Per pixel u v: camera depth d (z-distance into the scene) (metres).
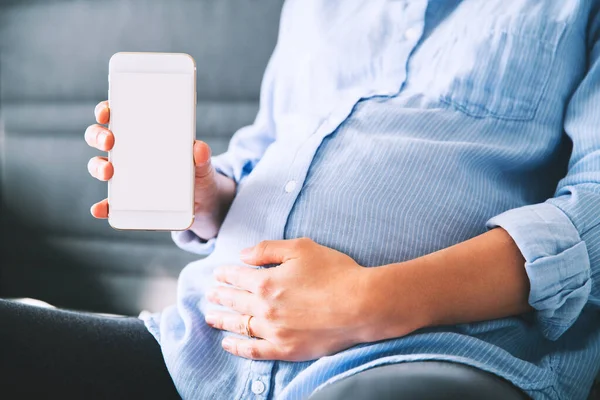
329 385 0.54
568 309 0.65
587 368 0.68
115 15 1.40
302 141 0.78
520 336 0.68
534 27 0.78
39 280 1.48
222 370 0.72
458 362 0.56
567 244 0.64
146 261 1.39
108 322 0.80
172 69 0.72
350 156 0.74
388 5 0.86
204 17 1.33
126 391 0.75
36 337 0.73
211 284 0.79
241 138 1.00
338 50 0.87
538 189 0.82
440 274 0.62
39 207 1.48
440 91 0.78
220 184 0.88
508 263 0.64
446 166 0.72
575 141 0.75
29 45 1.47
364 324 0.61
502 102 0.77
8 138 1.50
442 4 0.85
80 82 1.44
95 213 0.74
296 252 0.67
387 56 0.84
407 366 0.55
